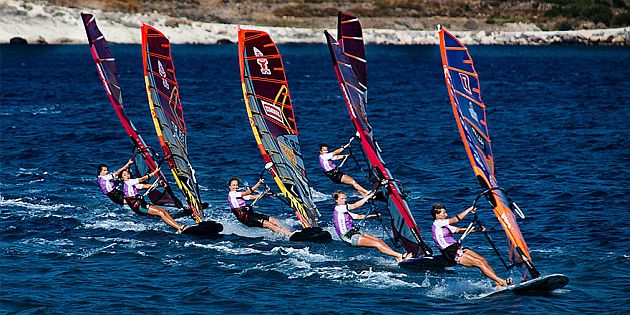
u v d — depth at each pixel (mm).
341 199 72562
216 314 58312
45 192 97125
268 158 83750
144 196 94500
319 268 68688
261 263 70000
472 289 63438
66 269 68000
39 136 138375
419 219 84188
